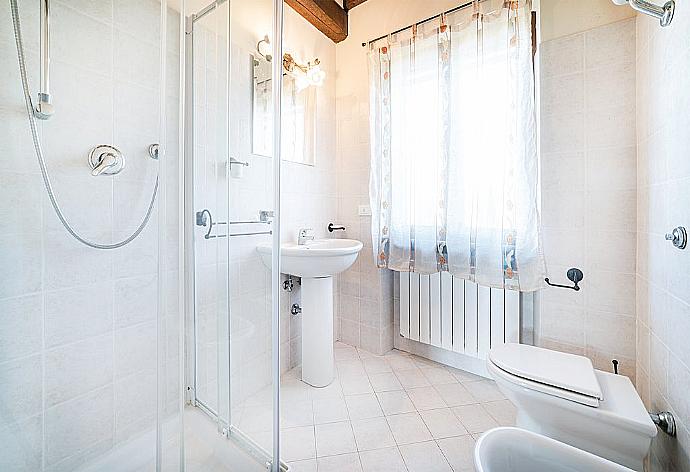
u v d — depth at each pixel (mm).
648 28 1363
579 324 1690
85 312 1176
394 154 2178
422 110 2055
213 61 1243
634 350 1552
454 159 1916
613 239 1594
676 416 1085
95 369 1194
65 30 1104
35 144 1060
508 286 1765
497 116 1777
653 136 1310
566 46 1685
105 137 1196
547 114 1745
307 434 1549
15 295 1043
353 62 2455
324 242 2172
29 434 1076
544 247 1773
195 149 1199
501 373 1338
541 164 1771
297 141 2205
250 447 1270
